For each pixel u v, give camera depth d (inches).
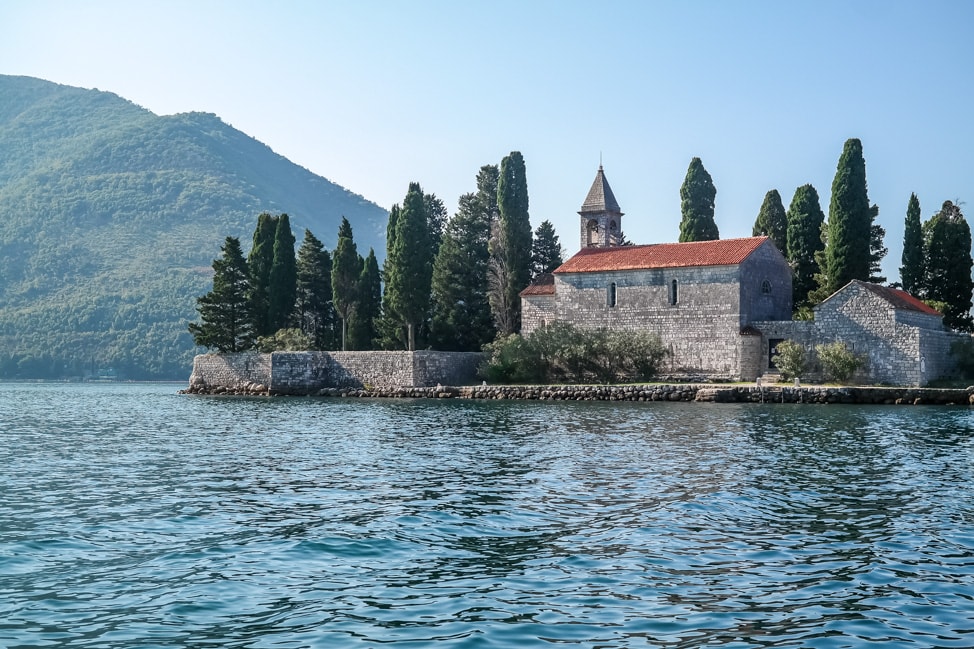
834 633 707.4
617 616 746.8
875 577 855.1
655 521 1096.8
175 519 1138.0
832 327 3363.7
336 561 926.4
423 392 3794.3
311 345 4387.3
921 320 3405.5
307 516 1151.0
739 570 879.7
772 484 1364.4
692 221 4461.1
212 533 1056.2
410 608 774.5
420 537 1025.5
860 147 3762.3
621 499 1247.5
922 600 786.8
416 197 4271.7
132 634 721.0
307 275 4936.0
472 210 4813.0
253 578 868.0
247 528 1081.4
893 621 734.5
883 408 2861.7
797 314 3885.3
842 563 903.1
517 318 4468.5
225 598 807.1
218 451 1877.5
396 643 692.7
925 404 2957.7
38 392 5895.7
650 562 909.2
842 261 3757.4
